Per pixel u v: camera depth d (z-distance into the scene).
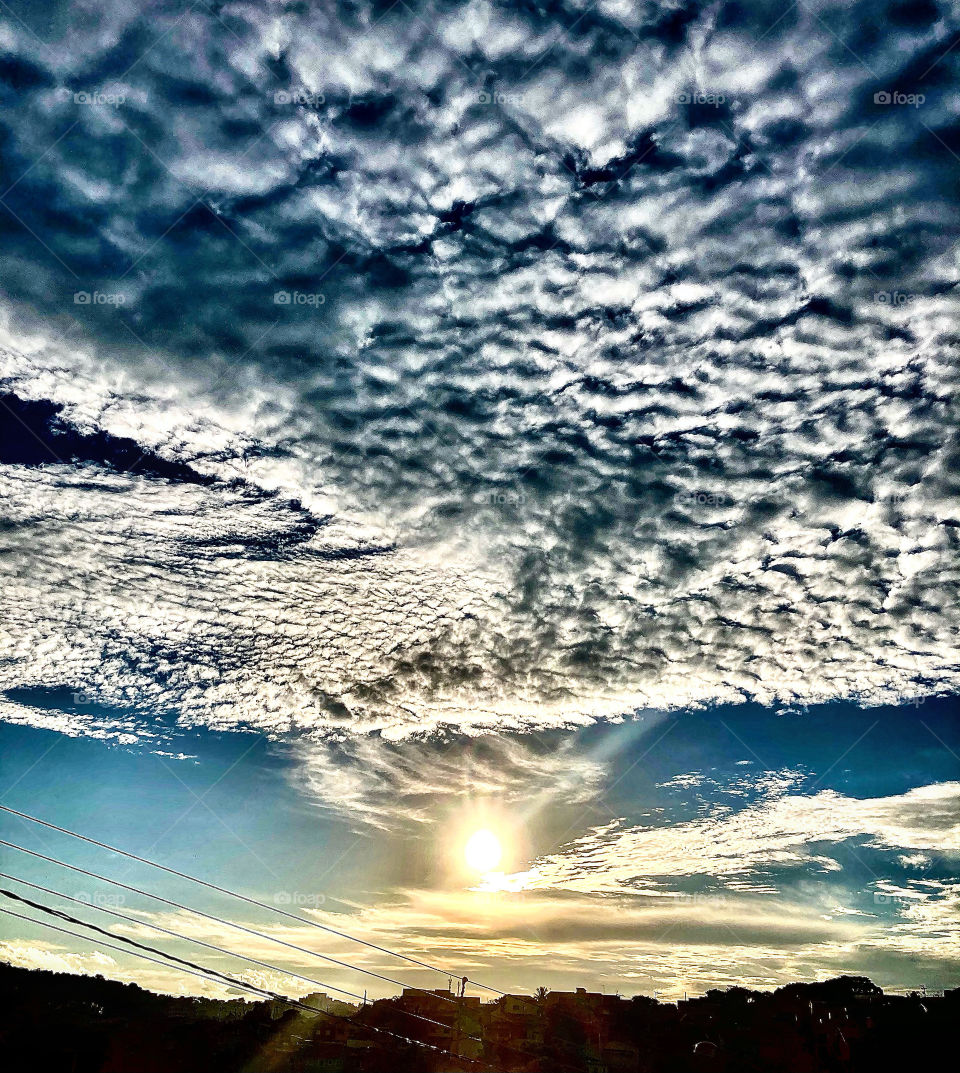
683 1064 27.36
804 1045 25.00
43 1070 20.14
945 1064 24.89
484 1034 28.94
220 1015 24.84
